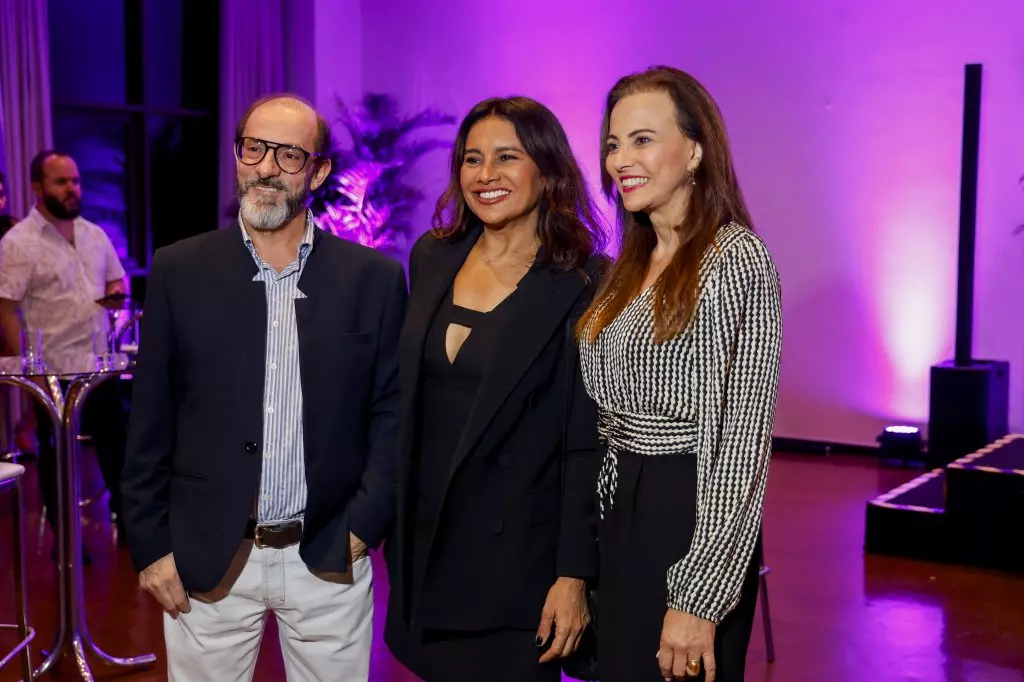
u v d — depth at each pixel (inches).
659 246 77.0
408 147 352.2
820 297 285.6
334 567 86.4
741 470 68.2
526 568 85.3
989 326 263.3
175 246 87.0
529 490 85.4
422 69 356.2
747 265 69.1
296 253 87.3
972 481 183.6
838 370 285.0
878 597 168.4
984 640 149.9
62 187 186.2
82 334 189.8
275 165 84.3
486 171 85.0
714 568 68.4
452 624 85.9
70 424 134.3
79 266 190.5
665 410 72.0
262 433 84.6
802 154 283.9
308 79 359.9
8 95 295.7
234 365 84.4
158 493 84.9
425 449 86.7
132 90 340.5
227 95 345.1
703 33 296.0
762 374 68.5
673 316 69.9
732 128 293.0
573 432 82.5
